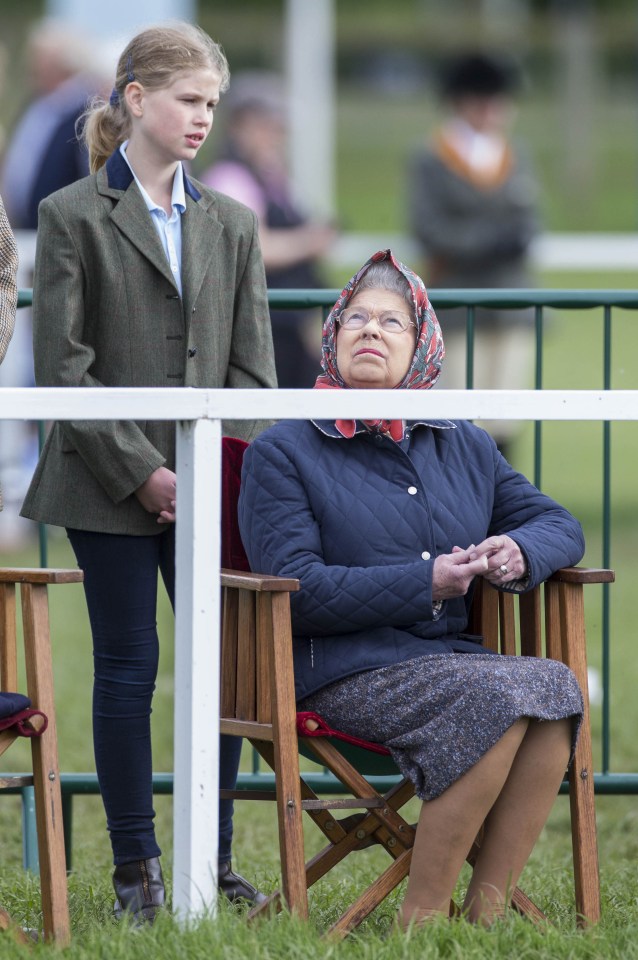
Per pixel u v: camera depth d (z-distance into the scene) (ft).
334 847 39.86
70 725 70.28
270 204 102.94
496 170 120.06
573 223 331.36
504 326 112.27
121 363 44.42
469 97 120.67
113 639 44.57
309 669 39.81
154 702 76.64
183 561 36.06
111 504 44.14
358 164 351.87
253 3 347.56
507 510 43.50
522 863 38.68
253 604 39.37
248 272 46.57
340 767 38.40
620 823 59.67
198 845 36.17
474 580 43.19
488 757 37.32
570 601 40.50
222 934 35.86
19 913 43.80
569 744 38.70
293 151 238.27
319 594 39.19
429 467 42.39
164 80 43.75
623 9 382.63
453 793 37.42
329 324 43.19
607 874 48.60
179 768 36.45
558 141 372.38
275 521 40.65
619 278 256.32
